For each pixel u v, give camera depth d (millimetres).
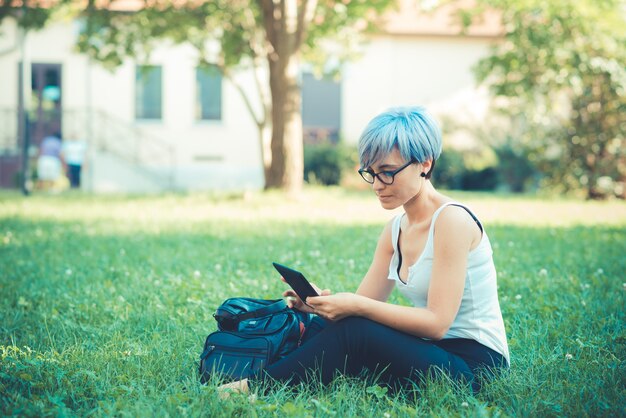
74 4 16359
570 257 7219
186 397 2824
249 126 23812
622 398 2875
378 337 2855
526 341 3891
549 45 16766
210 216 11977
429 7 16922
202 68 18094
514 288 5465
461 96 24734
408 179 2834
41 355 3566
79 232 9641
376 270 3268
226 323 3234
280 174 15805
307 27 15508
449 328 2967
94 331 4191
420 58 24594
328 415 2701
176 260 7004
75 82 23203
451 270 2842
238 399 2816
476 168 22625
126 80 23375
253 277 6023
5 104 23109
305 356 2947
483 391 2908
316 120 24609
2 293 5367
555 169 18438
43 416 2684
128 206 14305
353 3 15602
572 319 4328
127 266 6664
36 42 23047
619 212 13414
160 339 3945
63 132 23219
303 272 6141
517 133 22500
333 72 19453
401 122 2816
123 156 22359
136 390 3008
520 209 13797
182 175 23438
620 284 5523
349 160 23172
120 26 16641
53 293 5414
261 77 16984
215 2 16203
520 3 16234
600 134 17844
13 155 22938
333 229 9750
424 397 2818
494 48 18766
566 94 18734
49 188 21047
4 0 15609
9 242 8578
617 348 3703
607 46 17078
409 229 3039
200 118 23844
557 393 2967
